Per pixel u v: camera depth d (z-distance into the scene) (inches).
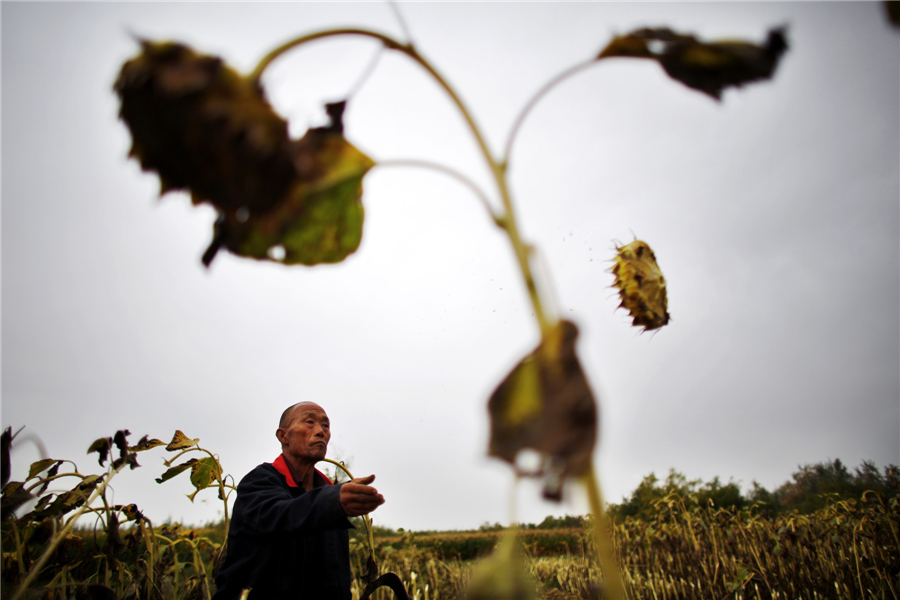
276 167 20.9
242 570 74.2
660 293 32.3
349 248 27.8
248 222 23.4
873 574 195.9
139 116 21.0
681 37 27.1
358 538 181.2
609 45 26.7
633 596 252.8
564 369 16.7
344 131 27.0
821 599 199.3
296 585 76.8
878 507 211.3
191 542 85.2
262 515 69.1
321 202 26.3
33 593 54.1
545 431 16.0
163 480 82.7
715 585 231.8
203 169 21.2
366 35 23.6
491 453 16.4
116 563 64.9
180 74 20.2
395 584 79.2
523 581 14.6
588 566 266.2
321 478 96.0
